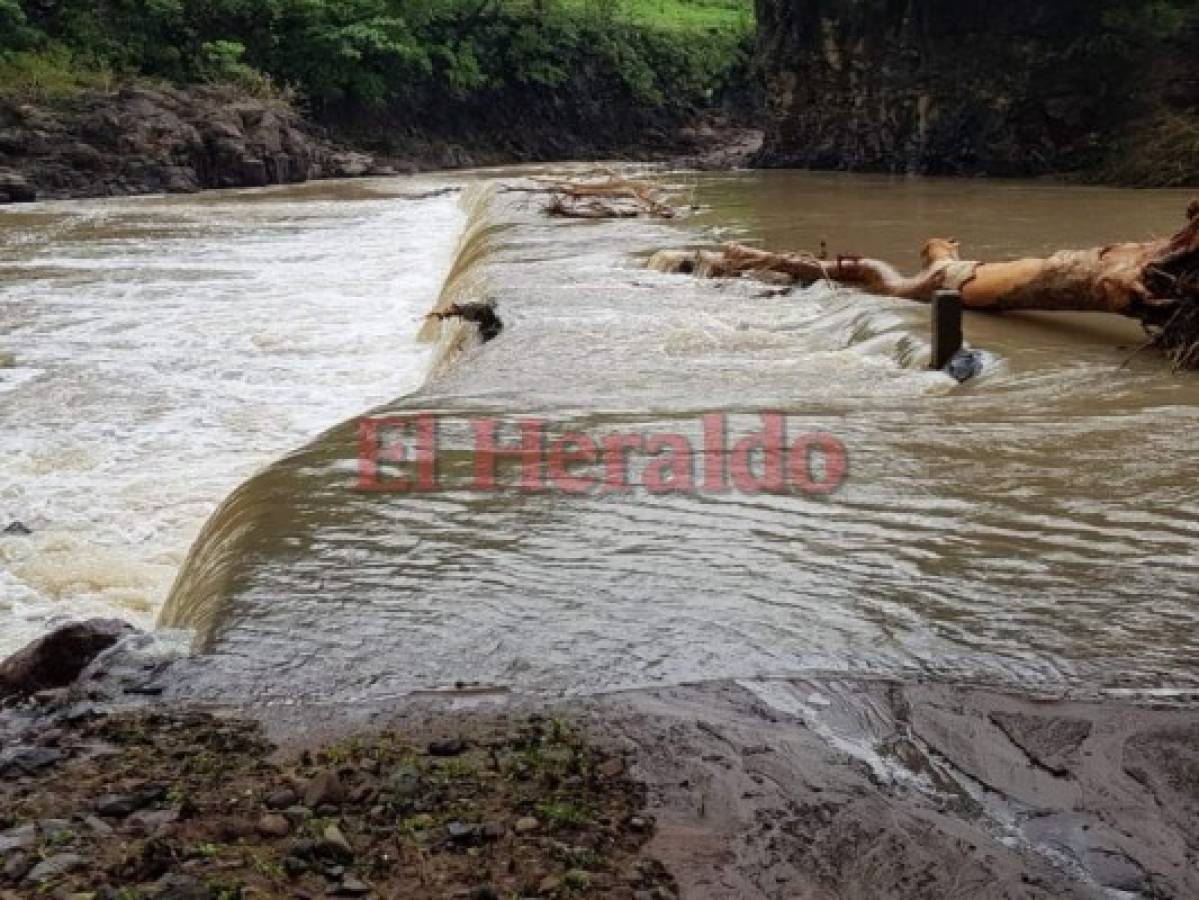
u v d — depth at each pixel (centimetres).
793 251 1905
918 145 3919
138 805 403
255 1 5184
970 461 809
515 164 5716
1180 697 488
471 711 477
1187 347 1082
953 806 412
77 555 935
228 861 366
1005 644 536
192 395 1432
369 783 416
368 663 522
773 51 4378
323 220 3244
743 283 1592
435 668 518
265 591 602
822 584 604
